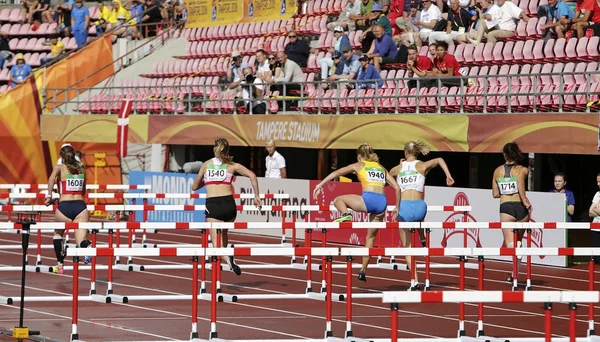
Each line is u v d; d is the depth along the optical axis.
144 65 46.75
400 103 32.03
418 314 17.94
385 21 34.72
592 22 29.98
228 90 38.88
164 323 16.70
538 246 25.36
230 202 20.78
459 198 27.22
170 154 40.31
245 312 18.00
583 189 32.56
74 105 45.47
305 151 41.09
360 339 14.66
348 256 14.75
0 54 52.16
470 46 32.84
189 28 47.72
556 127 26.12
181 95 41.41
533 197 25.47
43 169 44.88
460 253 14.91
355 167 20.92
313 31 40.47
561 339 14.70
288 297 19.27
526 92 28.27
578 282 22.06
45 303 18.73
